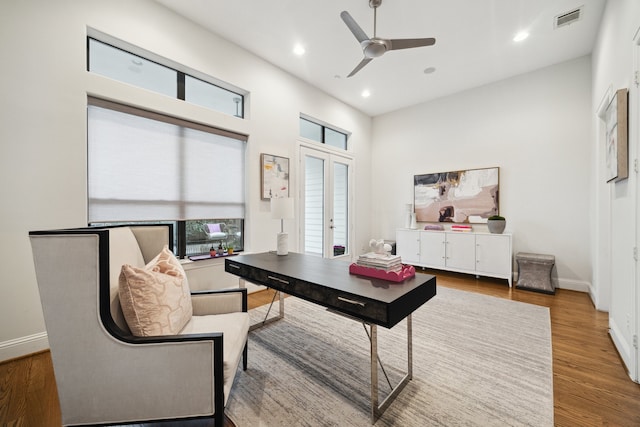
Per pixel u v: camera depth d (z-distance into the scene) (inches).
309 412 53.9
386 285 57.2
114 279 48.8
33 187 76.4
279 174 147.2
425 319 100.8
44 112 78.0
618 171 73.0
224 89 130.7
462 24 113.3
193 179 116.1
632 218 66.5
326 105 179.5
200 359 43.1
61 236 40.1
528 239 153.6
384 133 216.5
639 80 64.7
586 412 53.8
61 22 81.0
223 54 122.4
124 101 93.6
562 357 74.4
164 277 51.1
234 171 131.0
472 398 57.8
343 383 63.1
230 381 47.0
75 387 41.8
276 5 103.6
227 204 128.0
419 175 195.5
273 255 95.3
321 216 178.7
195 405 43.3
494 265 150.3
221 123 121.9
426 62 142.9
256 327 92.3
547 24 113.3
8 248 72.8
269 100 142.7
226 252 126.6
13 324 73.2
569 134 141.9
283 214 94.5
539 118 150.3
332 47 130.2
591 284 130.3
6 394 58.8
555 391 60.4
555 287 144.9
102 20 89.0
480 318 101.6
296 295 63.6
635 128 65.8
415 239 180.4
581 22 111.7
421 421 51.4
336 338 85.5
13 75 73.5
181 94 113.1
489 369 68.6
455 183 178.7
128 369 42.1
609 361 72.3
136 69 103.0
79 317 41.1
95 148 90.6
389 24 113.2
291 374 66.4
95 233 40.9
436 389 60.8
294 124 156.9
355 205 206.1
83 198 84.6
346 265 77.7
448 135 183.8
